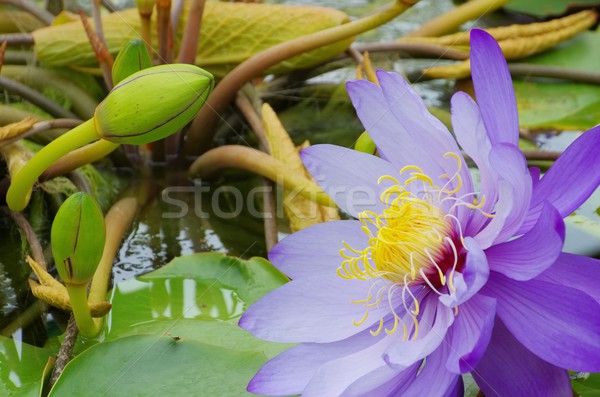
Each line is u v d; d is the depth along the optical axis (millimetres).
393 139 677
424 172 673
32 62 914
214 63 898
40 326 733
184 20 891
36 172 726
